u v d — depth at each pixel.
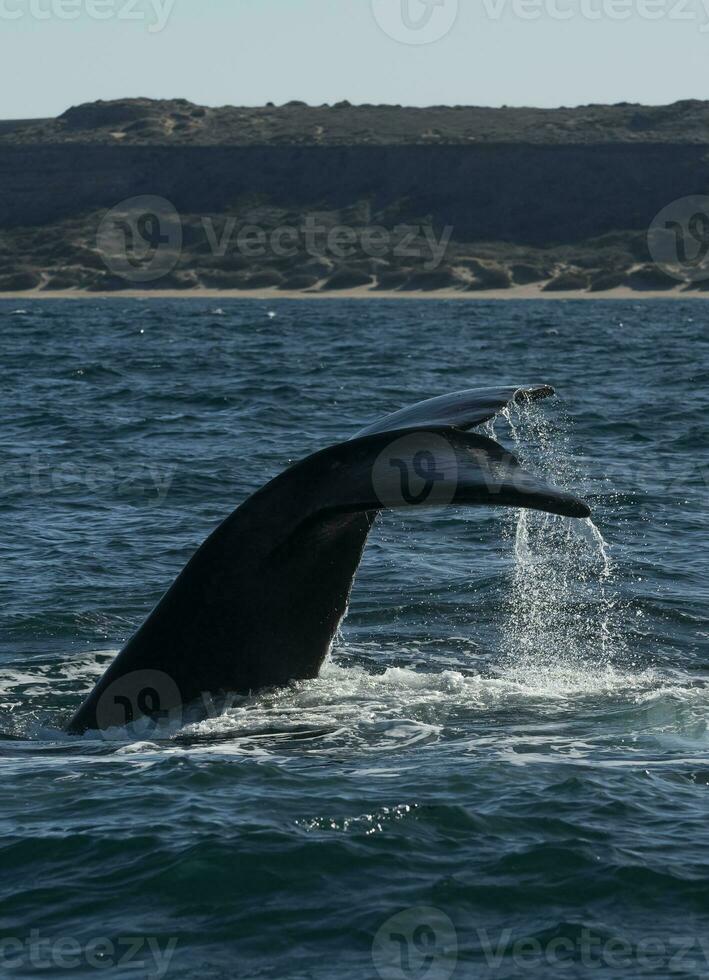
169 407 114.69
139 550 59.78
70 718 35.47
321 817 28.75
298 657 34.94
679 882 25.75
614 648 43.38
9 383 136.75
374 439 32.44
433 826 28.34
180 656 34.22
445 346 196.38
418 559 56.75
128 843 27.61
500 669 40.62
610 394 122.56
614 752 32.69
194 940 23.81
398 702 36.06
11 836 28.14
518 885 25.77
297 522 32.91
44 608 49.44
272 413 109.56
